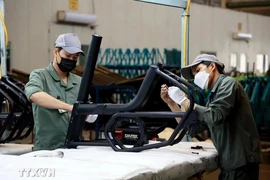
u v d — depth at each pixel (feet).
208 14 39.68
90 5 31.30
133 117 7.93
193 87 7.81
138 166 6.18
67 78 9.63
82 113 8.33
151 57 34.32
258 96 24.56
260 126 24.47
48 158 6.86
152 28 35.50
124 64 32.73
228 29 41.98
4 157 7.00
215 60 8.68
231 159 8.58
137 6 34.35
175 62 35.63
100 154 7.53
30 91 8.71
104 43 32.19
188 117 7.66
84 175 5.55
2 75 10.11
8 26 26.66
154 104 18.94
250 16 44.70
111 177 5.44
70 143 8.57
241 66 43.75
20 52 27.37
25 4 27.55
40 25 28.40
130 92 26.27
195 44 38.42
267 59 47.37
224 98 8.10
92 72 8.42
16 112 9.58
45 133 9.16
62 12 29.01
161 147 8.33
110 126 8.07
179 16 37.63
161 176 6.38
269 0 37.81
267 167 17.89
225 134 8.64
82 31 30.76
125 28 33.60
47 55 28.84
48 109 9.14
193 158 7.63
